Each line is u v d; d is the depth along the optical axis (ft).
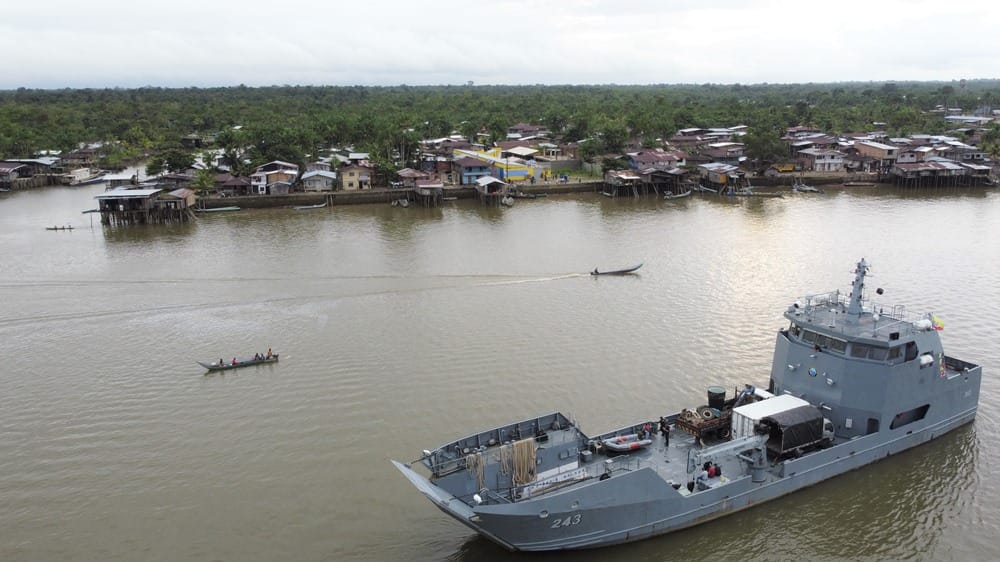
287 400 157.28
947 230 321.52
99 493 123.95
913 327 127.54
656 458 119.14
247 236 330.75
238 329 204.23
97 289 245.45
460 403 154.10
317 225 355.97
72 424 148.66
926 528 114.01
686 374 167.32
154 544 110.52
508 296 232.32
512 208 401.08
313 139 508.94
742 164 500.74
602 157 508.94
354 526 113.91
